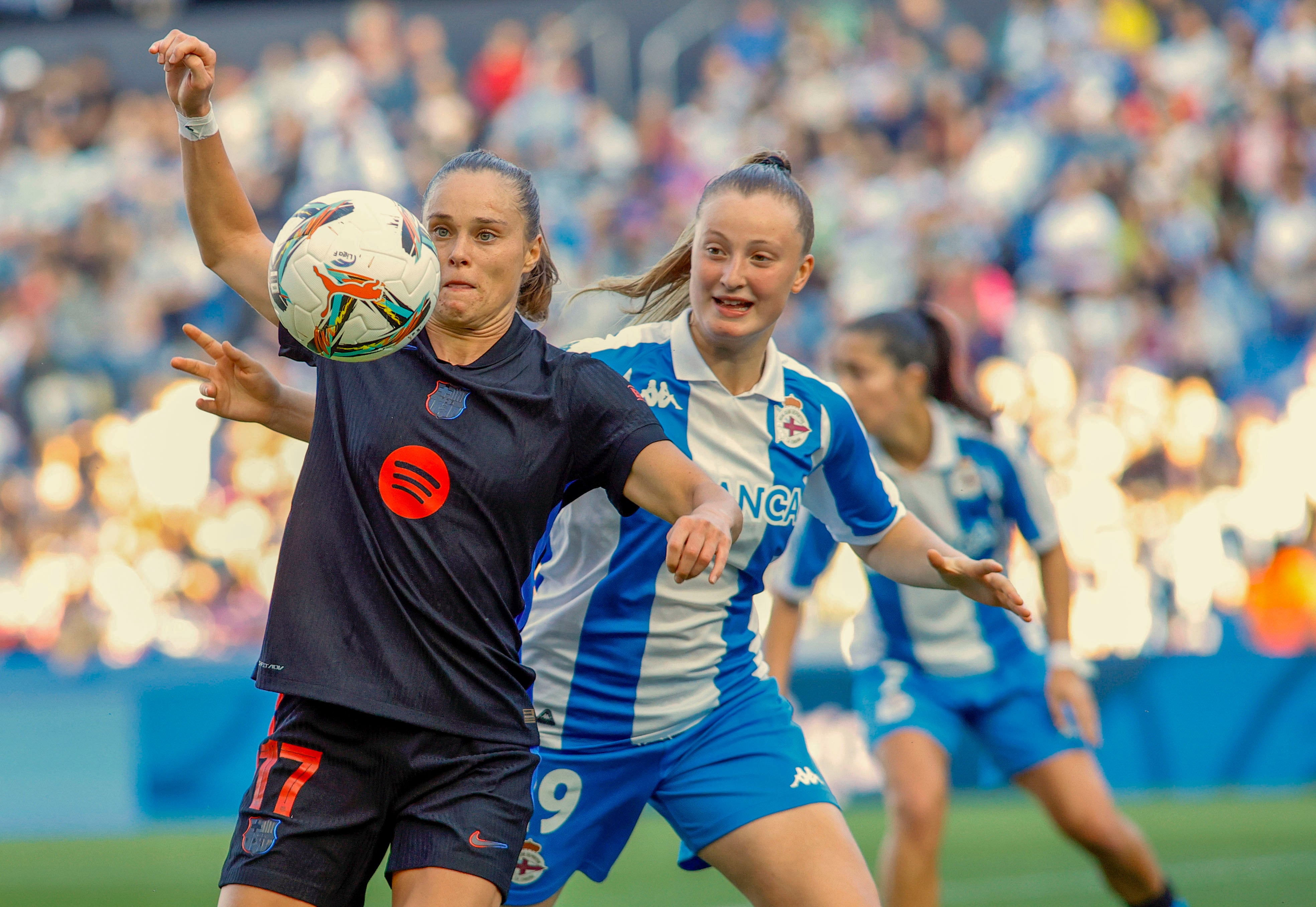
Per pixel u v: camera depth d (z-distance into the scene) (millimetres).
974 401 7633
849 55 23469
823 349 20250
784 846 4887
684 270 5613
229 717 13914
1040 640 13891
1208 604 15305
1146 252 20266
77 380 21062
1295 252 20375
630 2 24797
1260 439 16562
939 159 21984
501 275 4336
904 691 7621
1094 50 22344
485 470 4191
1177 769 14211
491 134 23609
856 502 5504
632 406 4379
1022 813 13578
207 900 9602
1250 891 9344
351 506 4184
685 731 5188
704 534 3922
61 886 10172
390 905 9531
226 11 25594
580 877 10609
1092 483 15961
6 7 25453
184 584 17328
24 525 18234
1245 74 22016
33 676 14336
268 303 4566
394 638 4113
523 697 4316
